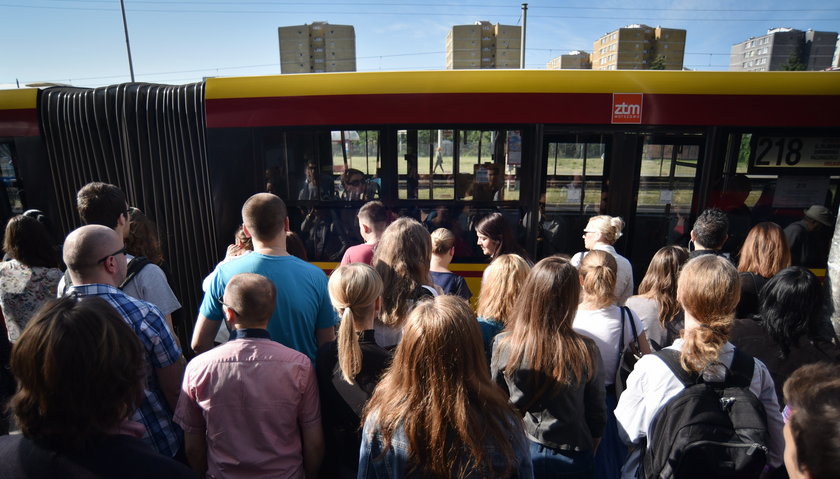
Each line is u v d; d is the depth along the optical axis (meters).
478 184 4.55
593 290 2.51
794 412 1.11
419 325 1.52
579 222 4.60
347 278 1.98
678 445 1.82
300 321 2.50
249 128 4.65
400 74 4.56
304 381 1.96
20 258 2.94
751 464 1.74
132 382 1.36
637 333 2.50
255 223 2.52
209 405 1.87
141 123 4.77
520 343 2.04
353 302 1.98
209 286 2.55
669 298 2.79
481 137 4.50
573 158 4.52
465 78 4.50
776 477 2.13
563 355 1.98
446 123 4.48
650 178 4.52
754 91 4.36
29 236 2.92
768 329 2.33
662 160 4.50
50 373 1.22
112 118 4.82
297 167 4.66
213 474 1.89
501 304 2.58
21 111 4.99
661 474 1.88
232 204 4.77
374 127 4.54
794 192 4.46
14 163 5.09
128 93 4.76
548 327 2.00
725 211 4.50
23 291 2.94
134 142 4.82
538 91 4.43
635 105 4.39
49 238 3.03
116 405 1.30
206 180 4.75
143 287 2.65
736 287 1.92
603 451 2.47
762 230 3.03
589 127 4.46
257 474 1.88
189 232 4.84
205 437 1.96
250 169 4.70
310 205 4.69
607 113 4.41
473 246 4.61
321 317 2.60
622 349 2.48
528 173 4.51
